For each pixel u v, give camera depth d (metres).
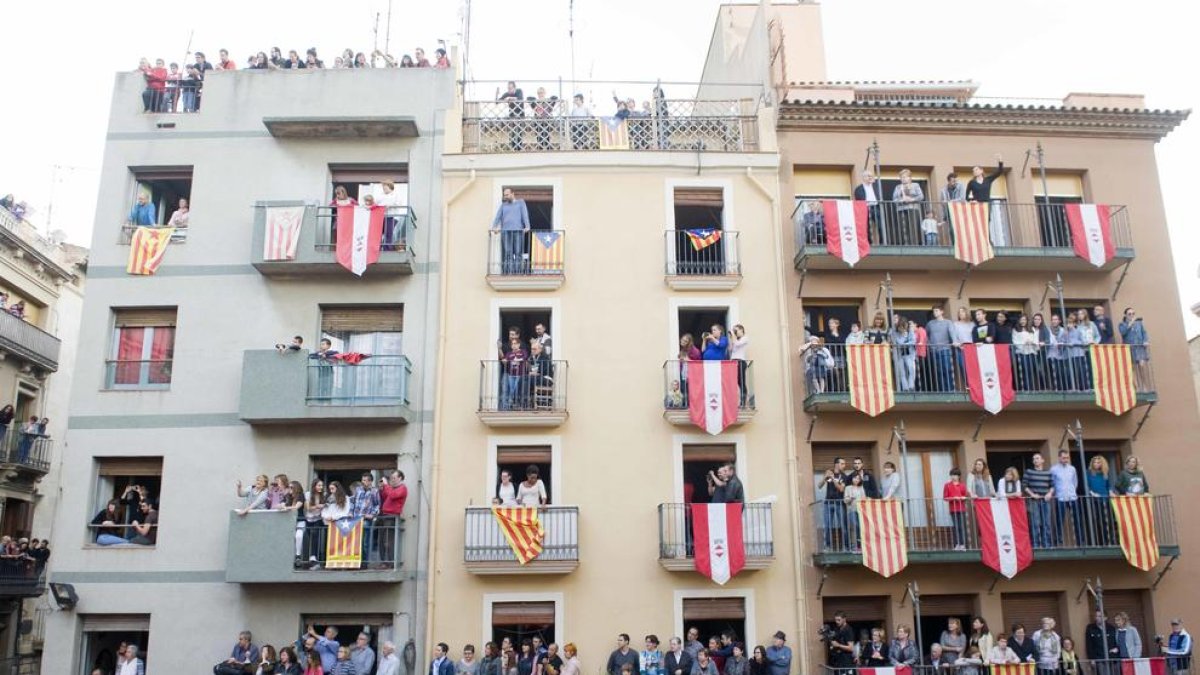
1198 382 27.48
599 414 18.97
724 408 18.42
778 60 21.34
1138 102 21.67
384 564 17.66
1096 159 21.06
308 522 17.70
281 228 19.31
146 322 19.72
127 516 18.70
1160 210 20.88
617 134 20.45
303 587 17.94
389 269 19.39
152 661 17.69
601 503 18.47
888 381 18.50
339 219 19.12
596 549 18.22
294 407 18.27
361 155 20.41
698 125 20.86
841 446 19.38
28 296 27.89
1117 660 17.16
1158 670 17.16
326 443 18.75
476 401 18.97
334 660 16.78
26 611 25.91
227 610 17.89
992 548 17.55
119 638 18.23
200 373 19.14
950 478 18.95
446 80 20.81
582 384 19.12
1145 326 20.19
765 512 18.19
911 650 16.94
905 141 20.91
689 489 18.81
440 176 20.23
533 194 20.48
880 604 18.53
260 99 20.67
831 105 20.44
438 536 18.20
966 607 18.61
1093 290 20.31
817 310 20.34
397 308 19.75
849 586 18.22
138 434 18.80
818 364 18.77
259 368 18.47
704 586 18.11
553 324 19.48
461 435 18.78
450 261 19.77
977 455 19.16
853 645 17.06
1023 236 20.33
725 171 20.41
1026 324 19.56
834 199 20.53
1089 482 18.58
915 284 20.09
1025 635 17.61
